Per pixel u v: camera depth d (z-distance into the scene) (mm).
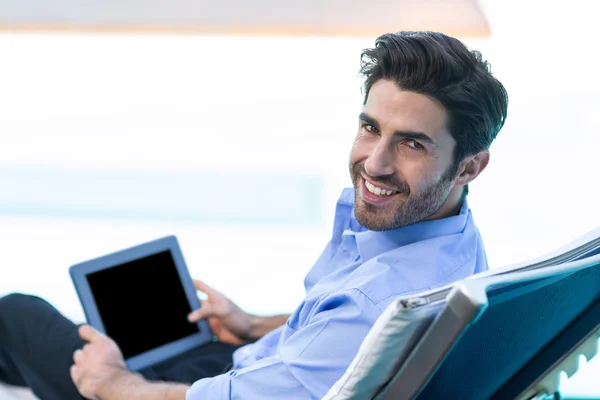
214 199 4605
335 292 1302
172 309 1781
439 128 1256
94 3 3109
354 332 1236
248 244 4074
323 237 4199
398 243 1408
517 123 4379
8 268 3670
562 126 4324
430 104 1247
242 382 1306
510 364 1217
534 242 3686
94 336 1569
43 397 1576
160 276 1785
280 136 4902
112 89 4824
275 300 3322
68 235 4223
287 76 4320
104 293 1701
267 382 1289
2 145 4828
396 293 1257
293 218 4523
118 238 4180
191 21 3127
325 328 1259
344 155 4734
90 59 4156
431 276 1311
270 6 3043
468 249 1401
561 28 3080
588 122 4281
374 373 1004
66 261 3775
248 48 4078
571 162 4340
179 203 4617
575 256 1119
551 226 3832
